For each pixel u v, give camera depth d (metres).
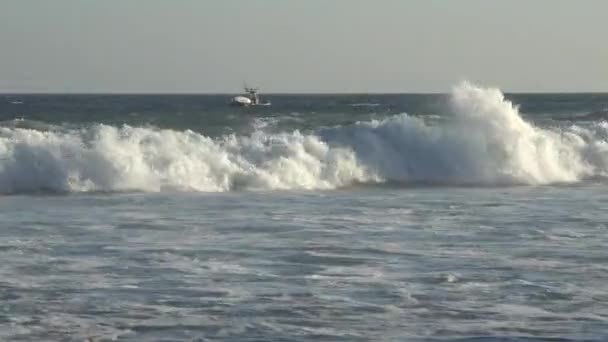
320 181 104.25
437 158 111.94
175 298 46.81
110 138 100.06
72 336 40.41
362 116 171.25
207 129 131.00
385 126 113.75
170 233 65.94
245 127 134.88
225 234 65.62
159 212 77.44
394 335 40.91
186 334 40.88
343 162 107.31
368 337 40.59
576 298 47.50
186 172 98.38
